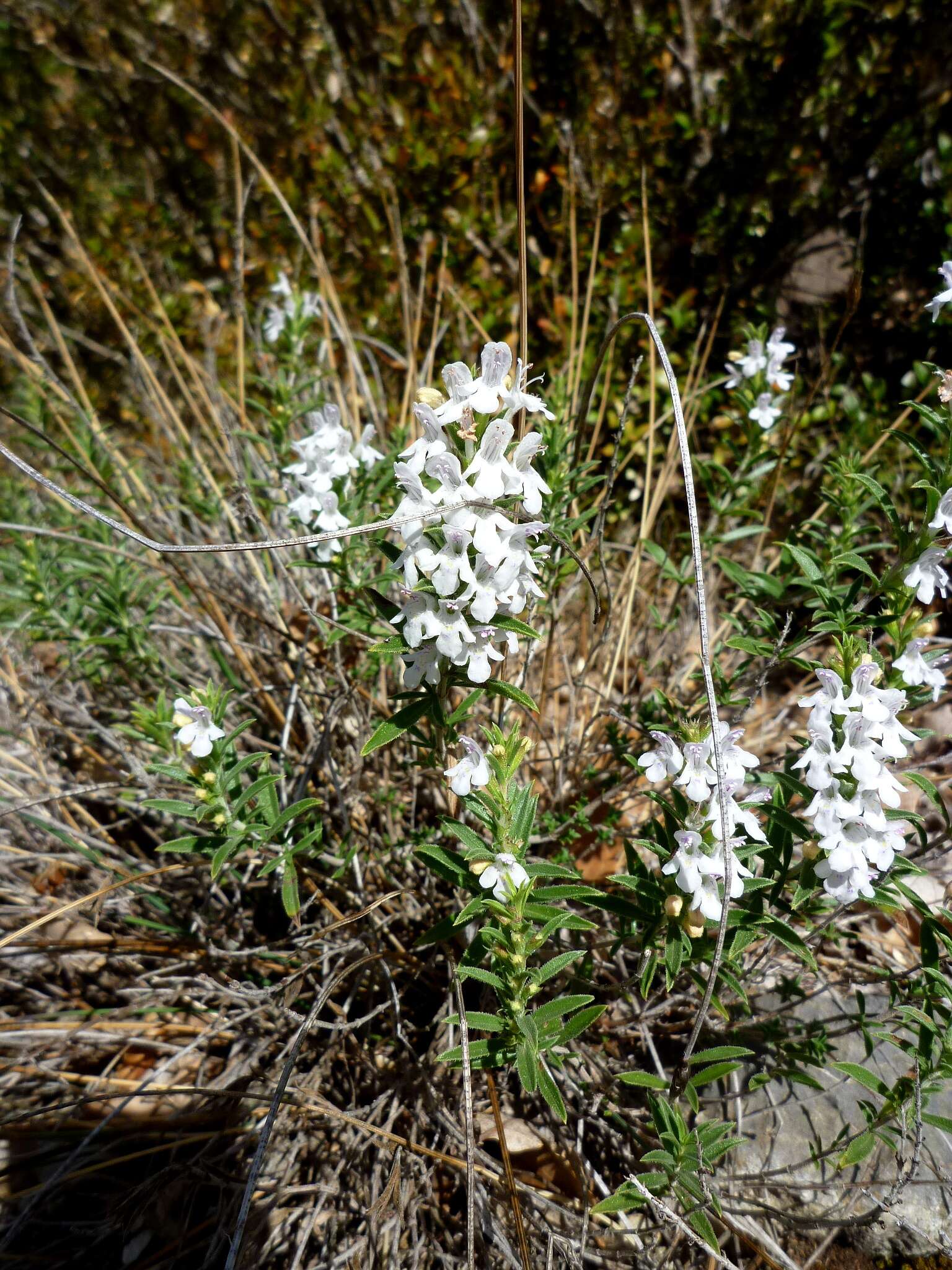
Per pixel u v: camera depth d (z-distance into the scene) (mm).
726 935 161
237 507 294
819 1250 157
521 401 147
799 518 316
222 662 261
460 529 141
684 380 360
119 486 317
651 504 328
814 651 298
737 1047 147
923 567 166
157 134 469
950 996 151
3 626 249
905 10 335
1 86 471
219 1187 177
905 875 177
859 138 358
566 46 372
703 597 139
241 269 295
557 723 266
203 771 167
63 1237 177
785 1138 184
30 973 220
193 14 436
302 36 417
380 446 300
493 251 397
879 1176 177
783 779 157
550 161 391
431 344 360
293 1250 177
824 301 383
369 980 211
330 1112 172
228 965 214
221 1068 207
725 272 373
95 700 286
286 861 171
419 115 396
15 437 346
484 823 161
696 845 145
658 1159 146
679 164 369
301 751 260
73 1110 194
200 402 387
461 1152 182
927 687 172
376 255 408
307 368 295
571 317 358
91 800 268
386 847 228
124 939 199
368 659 221
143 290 455
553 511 215
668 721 210
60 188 485
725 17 357
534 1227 172
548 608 234
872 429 325
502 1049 154
